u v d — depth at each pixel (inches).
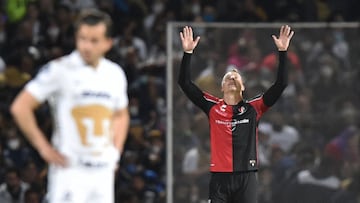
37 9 1897.1
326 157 1343.5
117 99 672.4
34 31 1856.5
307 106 1348.4
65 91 655.8
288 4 1935.3
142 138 1596.9
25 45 1828.2
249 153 1035.9
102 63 670.5
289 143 1341.0
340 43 1353.3
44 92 647.1
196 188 1341.0
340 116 1350.9
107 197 665.6
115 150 669.9
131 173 1525.6
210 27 1336.1
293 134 1343.5
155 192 1507.1
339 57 1352.1
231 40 1336.1
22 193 1476.4
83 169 657.0
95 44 642.2
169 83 1339.8
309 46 1353.3
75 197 654.5
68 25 1845.5
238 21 1894.7
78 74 656.4
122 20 1895.9
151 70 1740.9
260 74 1328.7
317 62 1353.3
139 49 1813.5
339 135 1348.4
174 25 1339.8
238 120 1037.8
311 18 1934.1
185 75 1039.0
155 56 1813.5
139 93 1684.3
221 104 1045.8
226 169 1035.3
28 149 1599.4
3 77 1723.7
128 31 1850.4
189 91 1043.9
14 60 1744.6
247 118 1038.4
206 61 1328.7
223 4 1941.4
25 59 1738.4
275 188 1334.9
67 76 654.5
